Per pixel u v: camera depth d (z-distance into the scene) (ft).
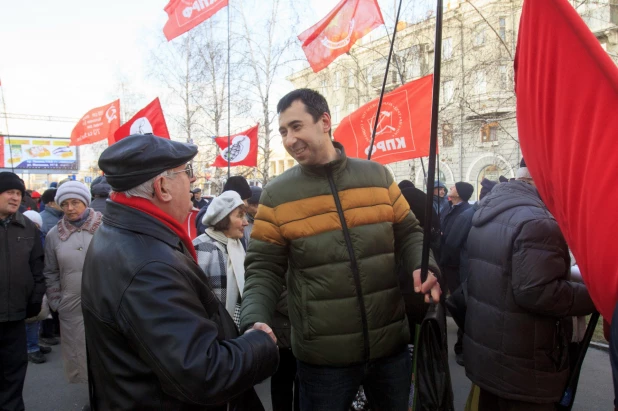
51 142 94.58
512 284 6.77
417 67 53.26
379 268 6.38
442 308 6.41
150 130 18.30
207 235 10.38
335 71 63.46
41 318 14.40
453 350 16.31
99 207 16.71
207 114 57.52
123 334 4.01
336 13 17.81
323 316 6.25
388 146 14.98
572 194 4.86
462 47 48.21
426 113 14.40
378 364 6.64
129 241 4.21
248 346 4.42
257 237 6.63
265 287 6.41
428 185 5.66
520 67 5.41
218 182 60.03
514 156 65.36
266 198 6.65
